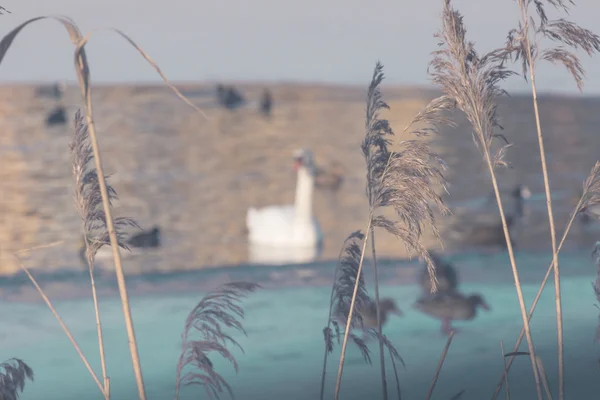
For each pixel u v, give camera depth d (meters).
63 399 9.16
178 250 31.64
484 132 5.55
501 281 16.02
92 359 11.03
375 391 9.15
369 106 6.06
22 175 51.91
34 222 36.56
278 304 14.34
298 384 9.47
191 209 42.72
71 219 37.12
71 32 4.12
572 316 13.06
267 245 33.72
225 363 10.63
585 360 10.27
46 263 27.62
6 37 3.93
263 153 69.94
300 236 33.44
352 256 6.54
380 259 18.36
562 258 18.70
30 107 128.12
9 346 11.83
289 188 52.00
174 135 85.12
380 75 6.02
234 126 97.69
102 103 138.88
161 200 45.19
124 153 67.88
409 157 5.73
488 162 5.57
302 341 11.71
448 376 9.73
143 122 100.69
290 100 162.25
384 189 5.86
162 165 60.62
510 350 10.97
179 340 12.05
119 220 5.36
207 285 16.17
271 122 103.62
